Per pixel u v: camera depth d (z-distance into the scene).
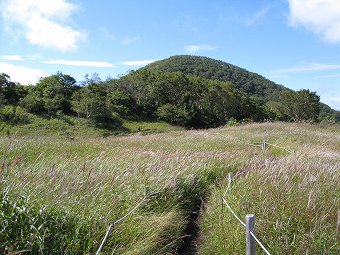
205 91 70.25
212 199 7.51
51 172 5.91
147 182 7.25
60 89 66.56
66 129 53.78
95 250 4.29
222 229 5.31
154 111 69.19
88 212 4.96
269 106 84.12
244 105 70.25
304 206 5.09
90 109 59.62
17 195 4.43
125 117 66.12
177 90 73.06
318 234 4.40
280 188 5.91
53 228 4.26
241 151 14.47
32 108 58.91
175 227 6.11
